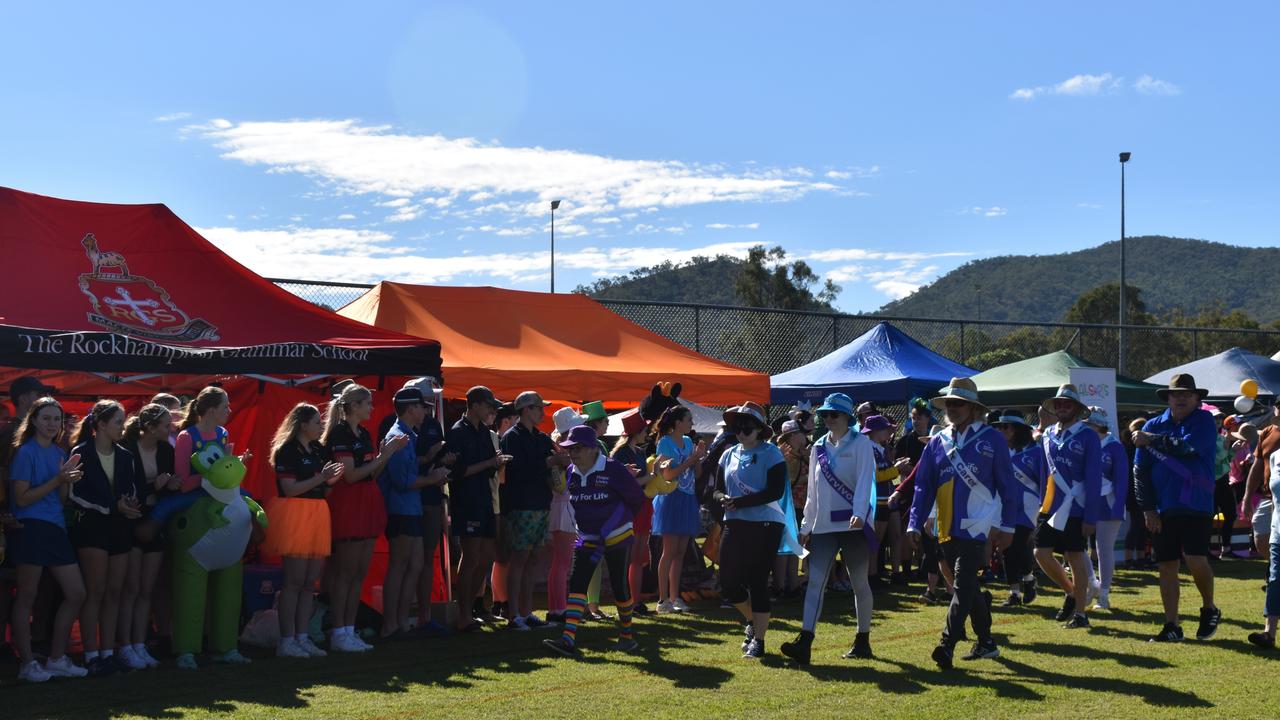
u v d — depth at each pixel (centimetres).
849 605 1100
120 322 887
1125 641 873
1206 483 861
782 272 5391
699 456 866
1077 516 940
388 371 952
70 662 737
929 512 788
